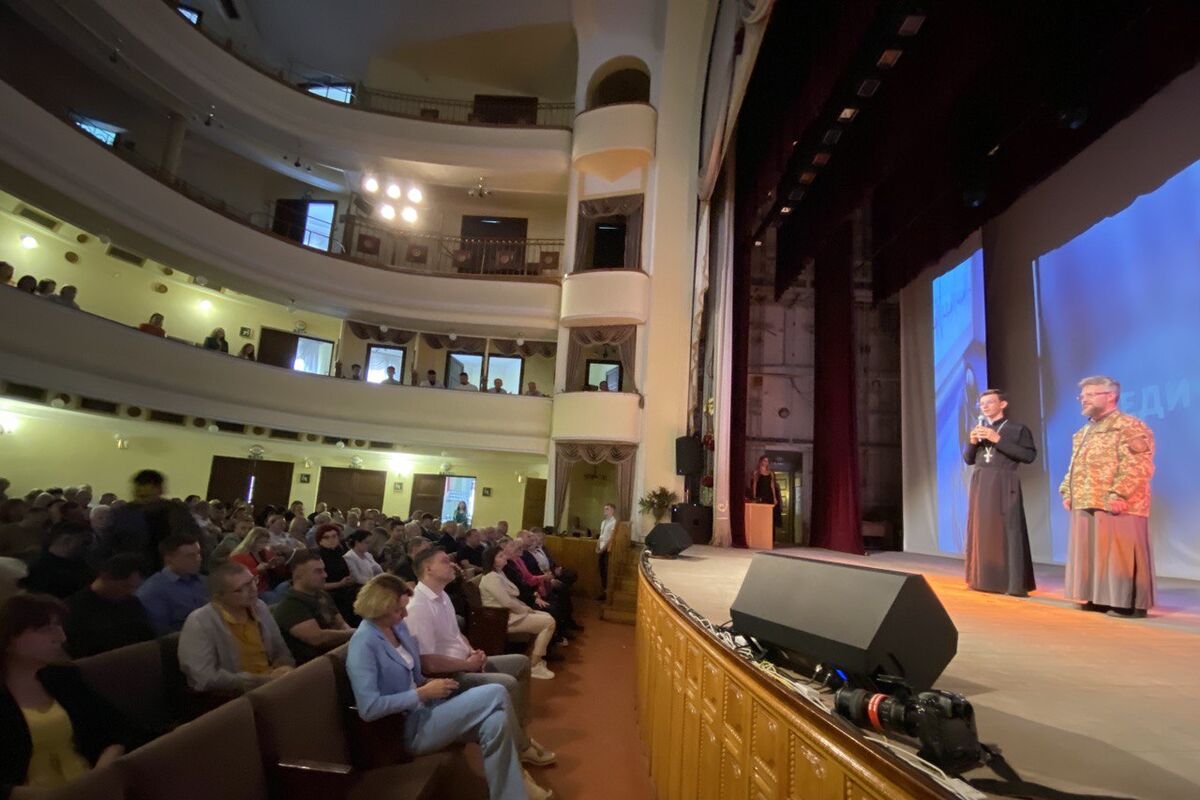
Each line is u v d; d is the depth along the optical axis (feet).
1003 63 21.15
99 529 15.01
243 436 38.45
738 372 35.94
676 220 39.34
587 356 44.19
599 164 41.50
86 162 28.73
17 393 26.63
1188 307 20.26
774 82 28.91
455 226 49.55
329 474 45.60
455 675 11.75
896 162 25.14
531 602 21.94
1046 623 10.94
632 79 45.06
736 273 37.29
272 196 47.83
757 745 6.29
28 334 25.89
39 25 32.27
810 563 6.44
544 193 47.06
